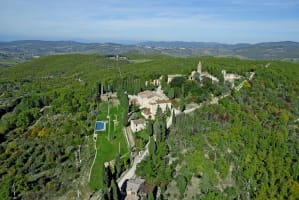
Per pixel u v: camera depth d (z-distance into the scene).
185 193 102.06
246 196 101.25
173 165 112.62
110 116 167.00
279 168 110.56
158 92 184.75
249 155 113.69
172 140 126.69
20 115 173.38
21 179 116.19
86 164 123.69
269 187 103.38
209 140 125.19
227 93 166.75
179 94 169.25
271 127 135.38
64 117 169.50
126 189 99.69
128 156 123.88
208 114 141.25
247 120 135.50
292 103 155.75
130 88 195.12
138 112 166.38
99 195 100.69
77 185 111.62
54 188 111.25
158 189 103.06
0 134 154.75
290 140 130.25
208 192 101.12
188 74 198.62
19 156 133.50
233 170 112.12
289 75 185.12
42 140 147.12
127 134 143.25
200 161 113.00
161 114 146.88
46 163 127.88
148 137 134.75
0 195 106.00
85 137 146.00
